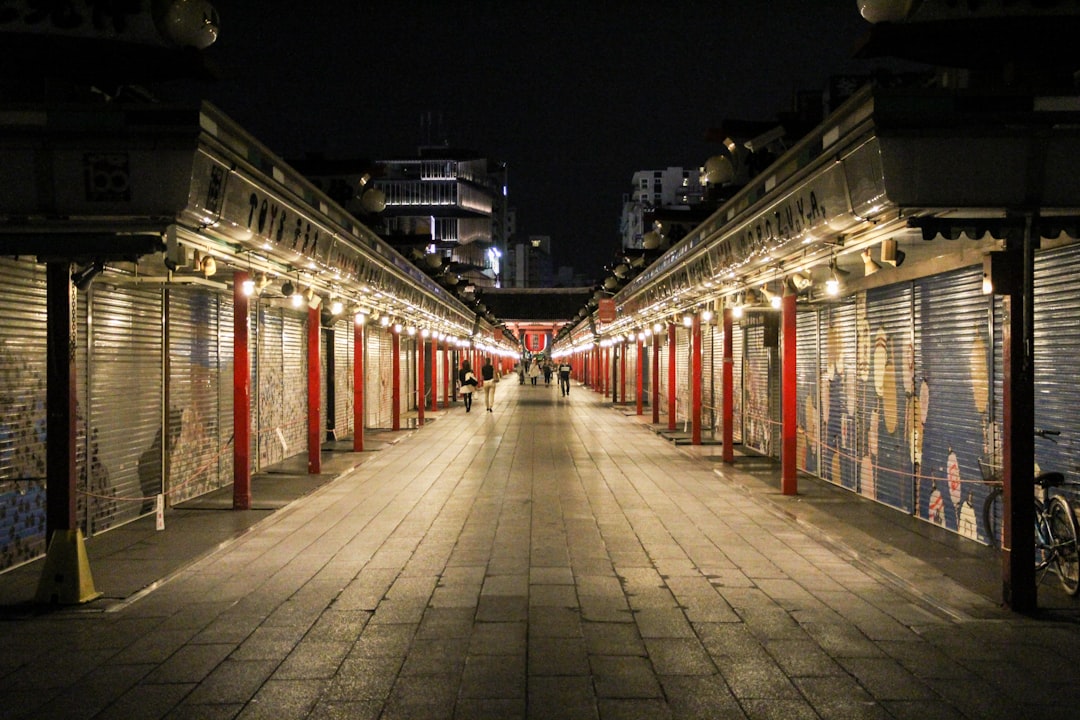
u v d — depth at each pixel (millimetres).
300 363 17766
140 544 9047
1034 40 6742
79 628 6242
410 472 14883
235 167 7555
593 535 9547
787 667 5414
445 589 7281
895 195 6293
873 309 11766
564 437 21312
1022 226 6578
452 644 5848
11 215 6676
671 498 12055
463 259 107688
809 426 14477
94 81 7414
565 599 6969
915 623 6316
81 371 9203
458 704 4828
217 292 12953
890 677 5242
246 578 7668
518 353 96312
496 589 7277
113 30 6785
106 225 6875
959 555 8484
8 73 7141
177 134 6551
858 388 12312
